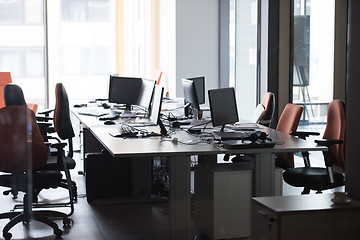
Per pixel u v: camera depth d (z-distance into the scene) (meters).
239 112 9.25
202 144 4.49
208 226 4.27
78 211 5.37
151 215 5.23
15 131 4.40
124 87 6.77
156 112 5.26
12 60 9.95
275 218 3.02
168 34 9.79
